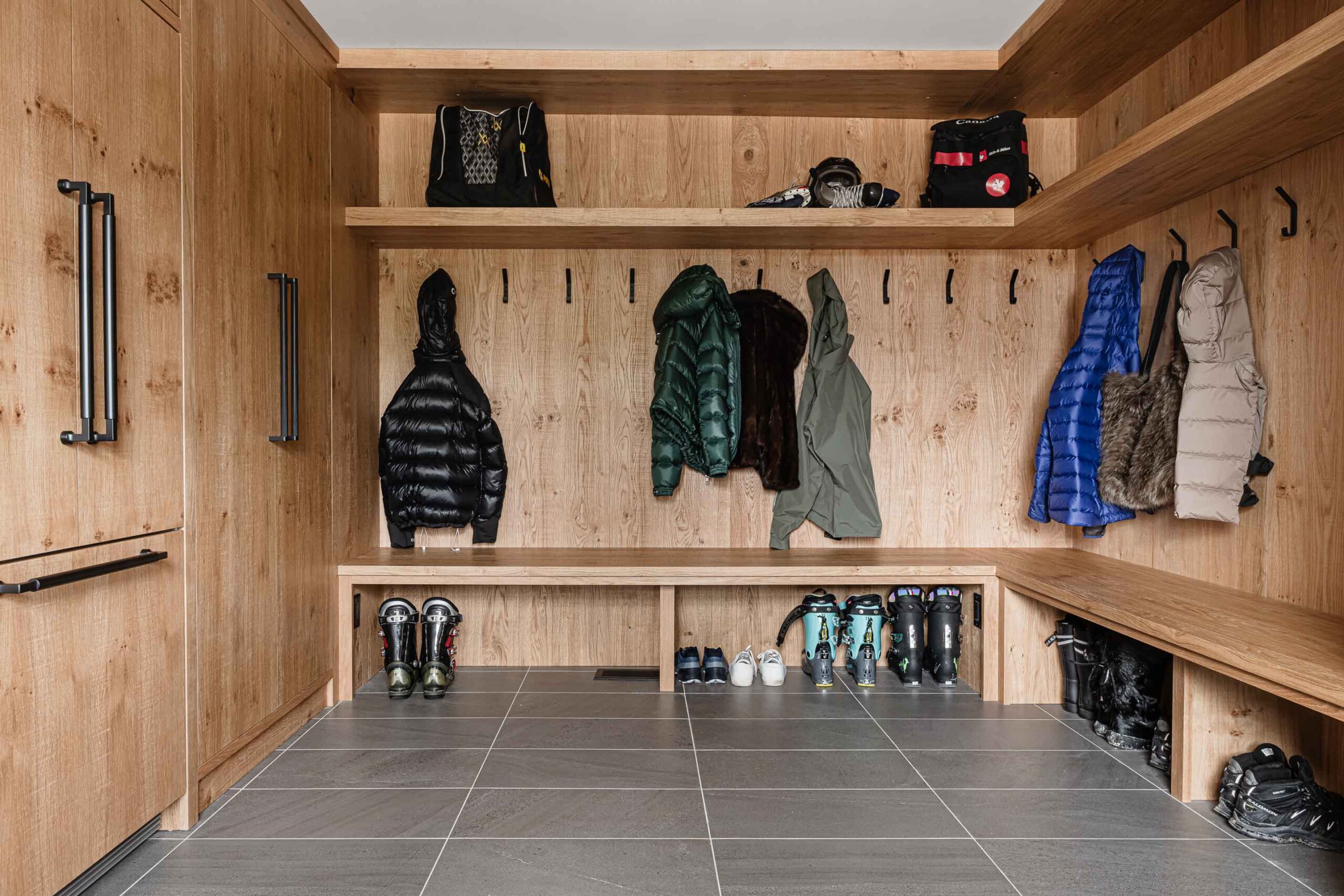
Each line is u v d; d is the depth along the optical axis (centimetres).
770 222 333
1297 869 198
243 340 244
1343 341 230
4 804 152
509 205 338
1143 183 275
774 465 365
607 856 203
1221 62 276
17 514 156
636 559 344
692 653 357
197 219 218
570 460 376
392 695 327
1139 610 243
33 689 159
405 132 367
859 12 292
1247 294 267
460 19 296
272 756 267
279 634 271
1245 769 221
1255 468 258
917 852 205
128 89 189
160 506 202
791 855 203
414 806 230
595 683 351
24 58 157
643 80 332
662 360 356
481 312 374
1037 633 326
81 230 167
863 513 365
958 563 334
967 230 344
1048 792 241
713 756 268
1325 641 207
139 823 195
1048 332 379
